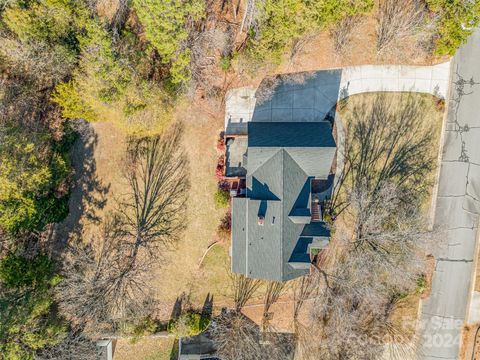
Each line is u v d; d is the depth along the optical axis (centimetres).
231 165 3412
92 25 2606
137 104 2931
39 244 3331
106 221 3475
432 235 3281
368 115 3456
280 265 2997
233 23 3291
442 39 3123
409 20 3170
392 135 3478
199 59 3130
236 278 3525
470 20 2973
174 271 3512
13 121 3000
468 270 3603
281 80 3397
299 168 3088
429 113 3488
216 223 3466
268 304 3550
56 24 2658
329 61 3391
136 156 3434
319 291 3494
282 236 2992
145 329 3491
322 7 2800
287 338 3566
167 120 3309
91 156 3419
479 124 3544
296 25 2859
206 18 3188
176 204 3466
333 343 3422
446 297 3622
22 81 3020
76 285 3278
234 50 3309
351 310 3431
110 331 3459
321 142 3009
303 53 3359
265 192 3064
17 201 2795
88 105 2962
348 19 3266
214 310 3550
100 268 3447
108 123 3381
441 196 3584
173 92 3178
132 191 3462
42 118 3183
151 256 3491
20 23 2548
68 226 3444
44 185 3080
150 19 2520
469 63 3503
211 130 3416
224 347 3494
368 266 3331
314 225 3231
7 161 2691
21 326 2961
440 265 3609
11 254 3025
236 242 3164
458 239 3597
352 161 3462
